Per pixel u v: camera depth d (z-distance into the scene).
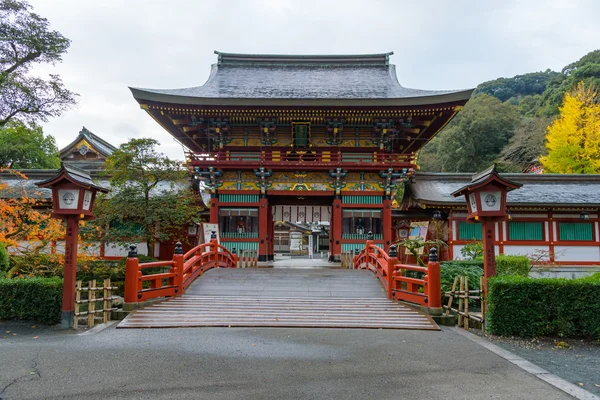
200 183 27.28
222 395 5.60
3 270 13.28
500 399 5.58
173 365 6.89
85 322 10.11
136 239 19.45
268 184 22.61
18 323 9.96
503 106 54.75
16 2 13.96
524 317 9.15
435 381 6.27
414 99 20.77
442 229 24.14
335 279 14.38
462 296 10.26
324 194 22.69
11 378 6.21
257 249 22.30
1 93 14.04
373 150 23.44
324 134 23.88
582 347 8.49
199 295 12.38
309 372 6.61
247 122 23.09
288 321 10.18
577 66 61.75
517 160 49.31
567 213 24.56
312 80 28.03
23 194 16.58
